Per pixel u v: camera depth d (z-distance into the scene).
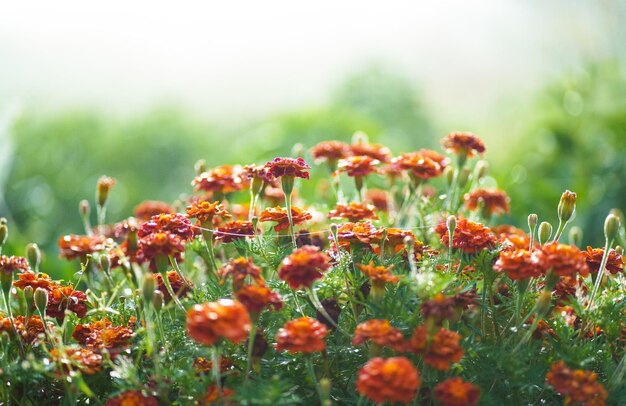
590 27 3.60
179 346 1.26
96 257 1.43
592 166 2.87
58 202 3.69
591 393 1.12
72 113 4.34
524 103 3.80
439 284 1.18
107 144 4.12
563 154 3.04
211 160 4.18
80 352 1.21
